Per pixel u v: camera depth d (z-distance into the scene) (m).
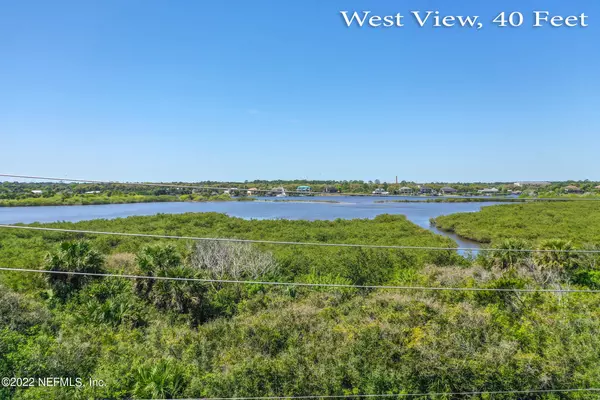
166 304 24.20
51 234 47.91
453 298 21.42
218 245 32.97
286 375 13.87
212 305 24.95
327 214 87.38
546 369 12.90
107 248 42.94
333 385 13.50
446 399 13.01
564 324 15.26
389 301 20.27
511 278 22.59
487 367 13.34
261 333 17.44
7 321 17.97
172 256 26.16
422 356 14.16
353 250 38.06
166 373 13.84
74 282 25.69
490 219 52.62
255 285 27.09
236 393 13.19
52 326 19.48
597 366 12.52
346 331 16.75
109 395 13.13
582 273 26.20
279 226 61.81
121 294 23.64
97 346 16.56
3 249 40.28
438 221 67.12
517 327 16.16
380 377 13.48
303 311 19.70
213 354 16.42
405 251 36.72
